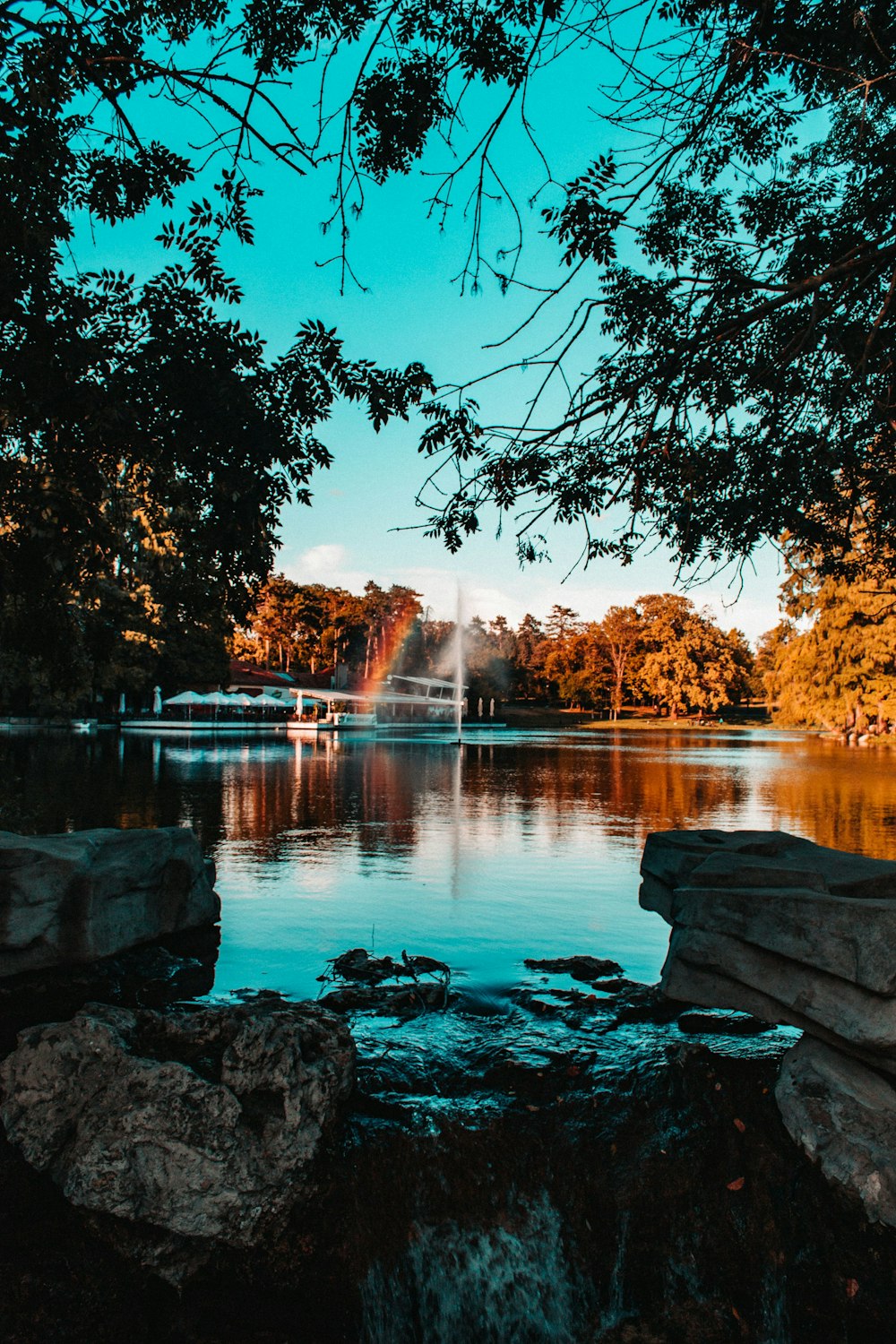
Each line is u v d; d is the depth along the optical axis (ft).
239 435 16.29
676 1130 12.03
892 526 19.90
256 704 172.45
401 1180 11.27
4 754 80.23
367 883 26.73
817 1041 12.55
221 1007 13.16
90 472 18.39
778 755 107.86
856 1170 10.75
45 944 15.15
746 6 14.76
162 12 16.99
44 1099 11.23
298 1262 10.60
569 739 156.76
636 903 24.44
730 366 18.10
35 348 15.11
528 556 17.81
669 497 18.52
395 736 158.10
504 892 25.62
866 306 17.89
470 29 15.21
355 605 313.53
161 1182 10.40
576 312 15.34
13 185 15.49
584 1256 11.05
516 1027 14.78
